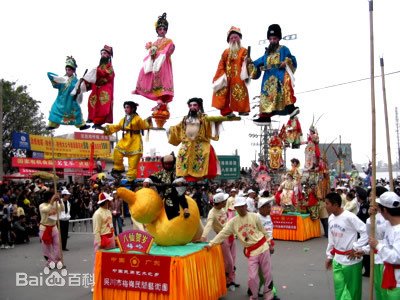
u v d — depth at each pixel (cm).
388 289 447
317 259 1050
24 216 1468
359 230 522
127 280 609
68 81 707
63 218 1227
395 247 436
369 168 2459
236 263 1005
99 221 799
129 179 723
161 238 661
